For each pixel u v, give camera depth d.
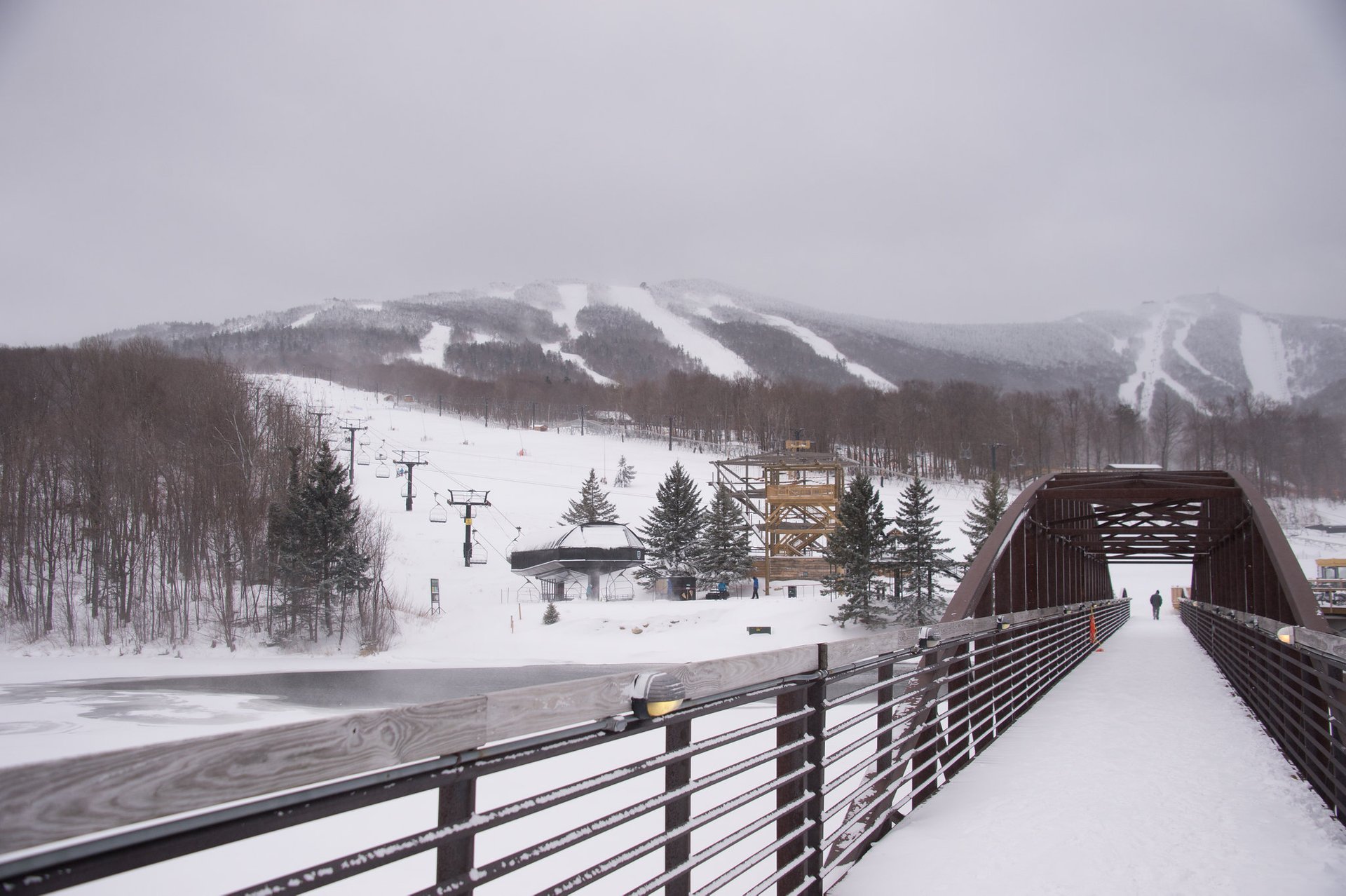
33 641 41.31
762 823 4.29
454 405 188.50
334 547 44.56
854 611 42.56
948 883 5.38
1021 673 12.33
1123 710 12.72
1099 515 23.14
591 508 73.62
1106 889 5.26
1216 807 7.11
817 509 60.91
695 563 58.47
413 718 2.31
